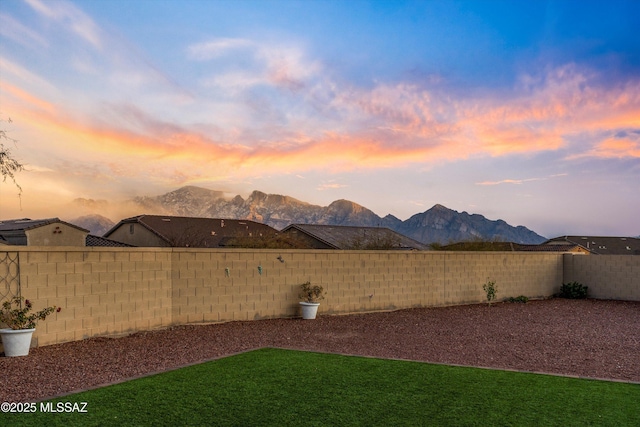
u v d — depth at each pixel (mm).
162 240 40562
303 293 14328
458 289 18062
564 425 5195
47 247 9422
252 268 13453
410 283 16781
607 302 19531
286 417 5316
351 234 44094
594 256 21062
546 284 21125
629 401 6031
